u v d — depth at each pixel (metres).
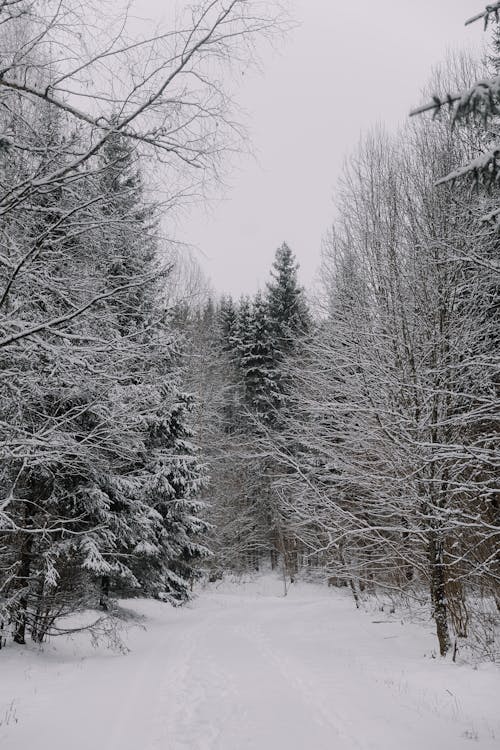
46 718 7.11
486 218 4.18
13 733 6.48
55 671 9.98
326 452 13.49
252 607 24.36
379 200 13.24
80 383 6.16
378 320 12.29
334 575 13.79
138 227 5.51
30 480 11.42
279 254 37.81
